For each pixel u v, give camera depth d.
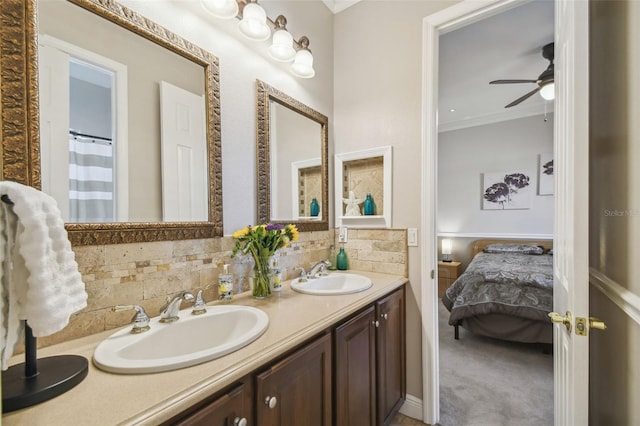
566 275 1.06
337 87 2.21
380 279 1.78
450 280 4.50
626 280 0.90
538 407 1.86
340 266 2.06
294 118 1.85
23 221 0.58
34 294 0.58
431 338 1.77
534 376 2.22
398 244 1.89
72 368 0.69
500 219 4.59
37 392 0.59
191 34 1.26
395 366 1.70
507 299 2.58
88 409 0.58
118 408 0.58
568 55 1.01
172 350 0.98
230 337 1.12
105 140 1.00
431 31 1.80
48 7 0.88
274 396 0.87
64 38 0.91
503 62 3.08
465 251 4.84
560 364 1.22
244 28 1.43
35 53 0.84
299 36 1.90
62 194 0.90
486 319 2.69
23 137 0.81
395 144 1.93
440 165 5.09
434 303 1.80
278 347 0.88
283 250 1.73
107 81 1.01
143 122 1.10
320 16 2.10
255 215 1.54
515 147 4.49
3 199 0.56
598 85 1.15
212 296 1.30
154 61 1.14
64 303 0.63
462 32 2.58
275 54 1.61
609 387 1.06
